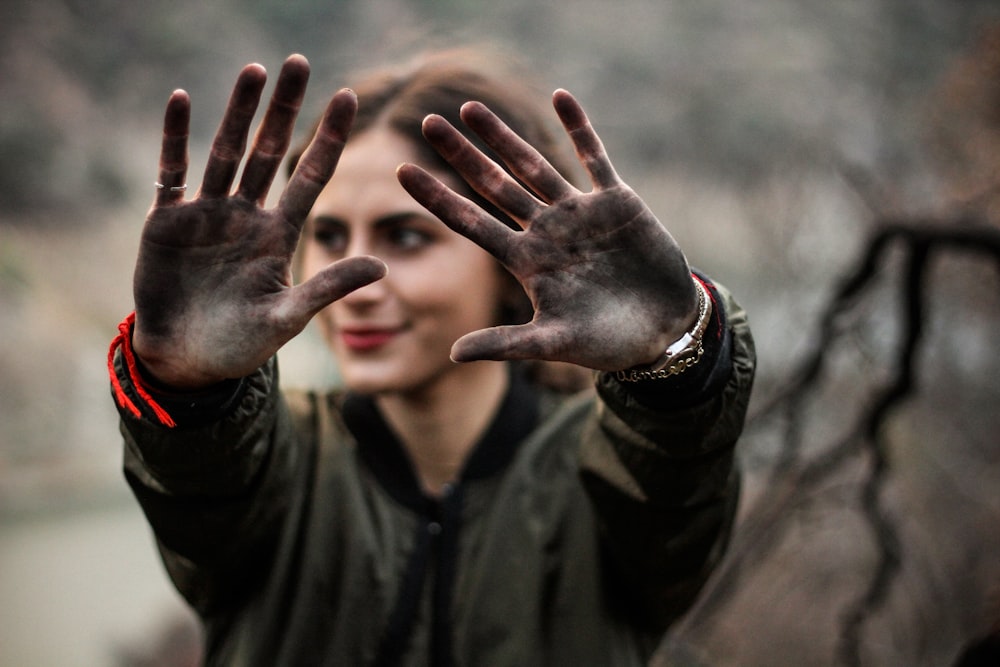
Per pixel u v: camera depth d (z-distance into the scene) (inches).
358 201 42.9
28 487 483.2
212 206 30.1
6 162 812.0
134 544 423.8
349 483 45.3
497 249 31.0
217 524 36.6
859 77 322.3
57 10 1083.9
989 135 151.9
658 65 1059.9
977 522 132.8
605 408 36.8
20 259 679.7
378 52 63.8
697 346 32.1
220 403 32.3
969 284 151.6
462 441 46.6
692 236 205.5
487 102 47.9
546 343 30.4
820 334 84.0
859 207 139.9
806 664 100.4
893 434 135.4
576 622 44.2
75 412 564.4
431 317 43.1
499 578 44.1
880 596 80.1
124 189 901.2
